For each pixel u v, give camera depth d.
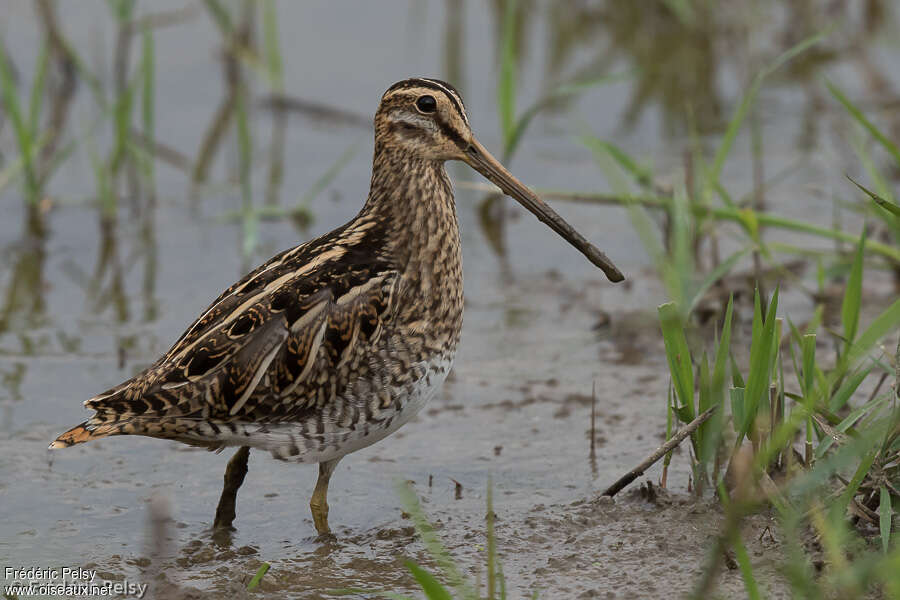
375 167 10.22
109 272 15.50
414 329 9.66
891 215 12.74
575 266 15.55
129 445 11.58
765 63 19.88
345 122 19.38
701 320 13.46
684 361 10.03
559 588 8.89
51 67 19.59
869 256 14.42
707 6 20.77
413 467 11.10
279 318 9.34
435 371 9.84
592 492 10.46
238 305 9.45
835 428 9.30
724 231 14.58
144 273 15.48
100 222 16.75
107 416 9.22
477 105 19.41
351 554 9.65
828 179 16.78
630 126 18.70
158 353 13.33
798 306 13.87
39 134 18.42
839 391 9.91
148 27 17.00
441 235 9.91
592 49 21.02
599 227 16.55
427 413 12.10
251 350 9.27
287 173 18.09
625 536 9.60
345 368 9.42
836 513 8.63
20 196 17.38
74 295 14.86
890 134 17.50
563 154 18.14
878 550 8.75
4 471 10.97
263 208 16.55
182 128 19.19
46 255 15.94
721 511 9.76
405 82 10.16
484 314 14.31
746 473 7.89
